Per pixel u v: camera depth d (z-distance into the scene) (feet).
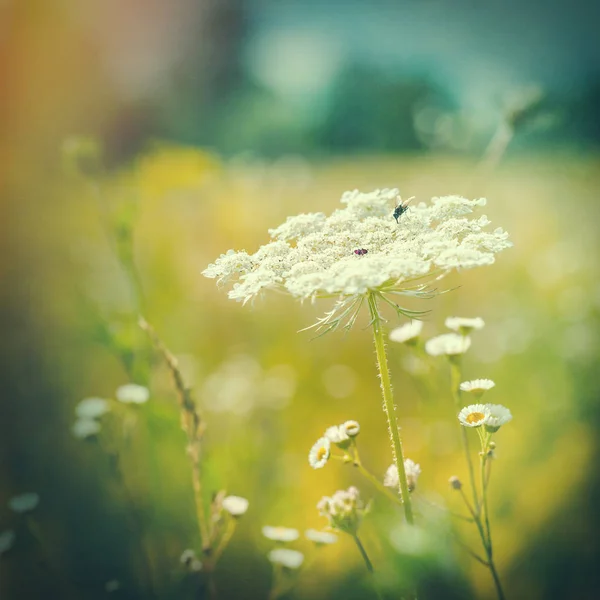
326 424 2.29
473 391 1.32
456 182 4.88
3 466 2.05
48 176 4.17
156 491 1.79
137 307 1.88
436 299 2.84
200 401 2.37
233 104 11.23
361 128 15.30
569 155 5.39
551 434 2.00
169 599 1.66
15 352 2.51
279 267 1.27
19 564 1.79
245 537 1.80
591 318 2.72
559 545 1.72
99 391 2.46
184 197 3.65
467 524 1.73
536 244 3.73
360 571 1.70
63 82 5.77
